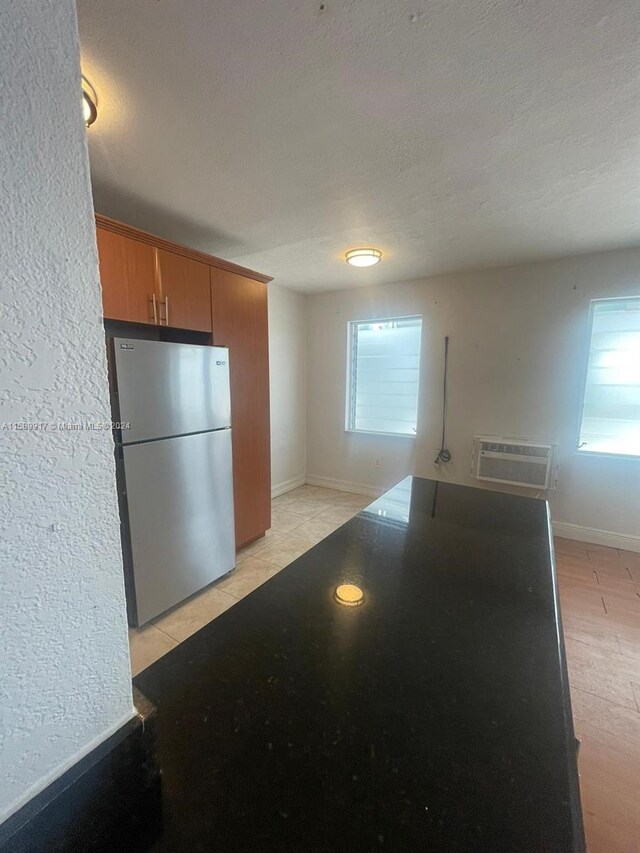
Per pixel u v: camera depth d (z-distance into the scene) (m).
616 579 2.35
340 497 3.92
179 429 1.98
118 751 0.43
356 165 1.57
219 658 0.70
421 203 1.92
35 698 0.36
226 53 1.02
